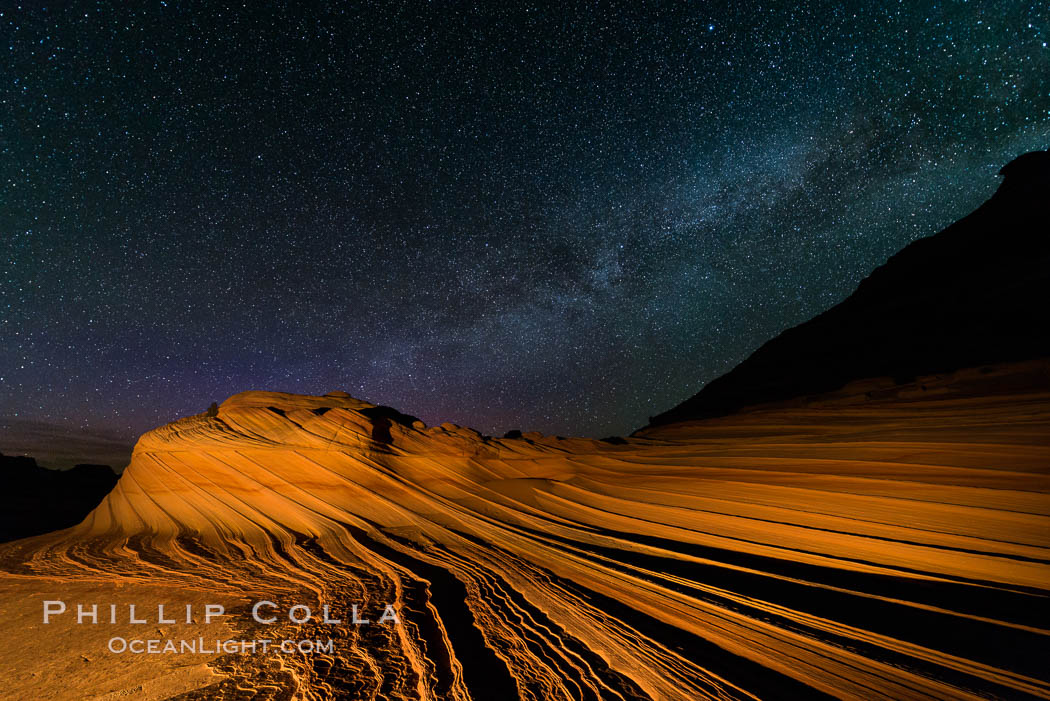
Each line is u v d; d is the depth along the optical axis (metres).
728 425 13.38
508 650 5.46
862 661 4.25
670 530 8.73
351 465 13.69
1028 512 5.70
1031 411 7.54
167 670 5.71
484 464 13.70
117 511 15.98
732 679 4.37
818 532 7.02
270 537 12.29
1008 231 15.59
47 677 5.80
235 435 15.21
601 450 13.61
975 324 13.10
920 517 6.44
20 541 16.14
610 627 5.74
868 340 16.06
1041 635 4.15
